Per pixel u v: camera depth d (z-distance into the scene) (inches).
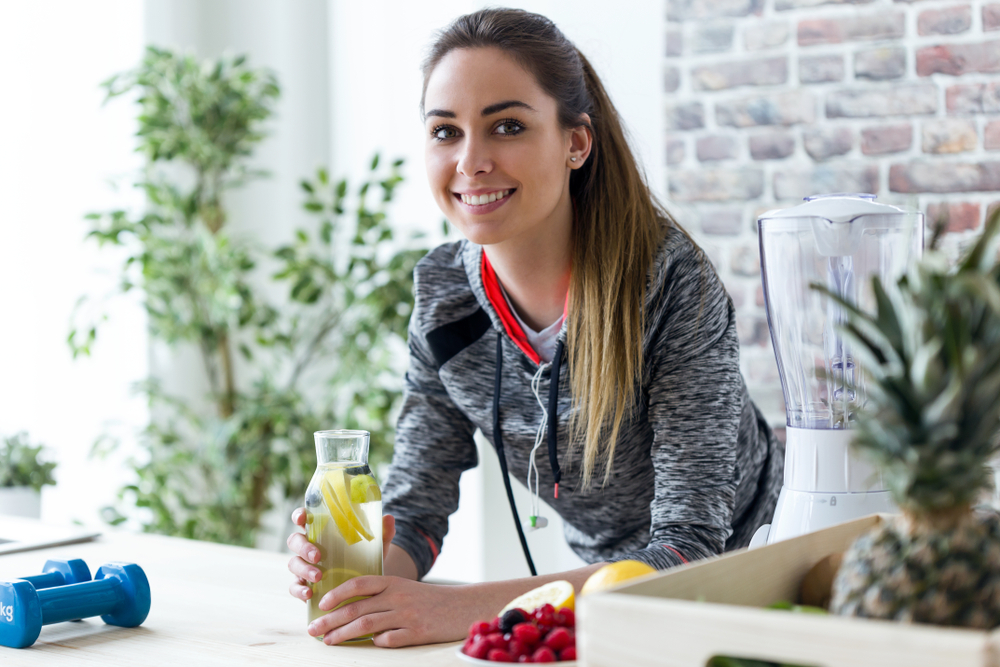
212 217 124.0
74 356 108.2
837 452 39.6
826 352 43.2
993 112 89.6
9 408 112.8
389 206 134.7
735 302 98.2
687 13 99.4
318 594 39.6
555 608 34.0
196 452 125.4
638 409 50.6
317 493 39.9
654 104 101.5
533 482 55.6
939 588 23.3
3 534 62.1
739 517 58.6
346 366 118.3
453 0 128.4
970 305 22.6
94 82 123.6
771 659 23.4
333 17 139.6
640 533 57.4
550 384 51.2
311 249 140.1
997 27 89.4
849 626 21.0
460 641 39.1
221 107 119.5
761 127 97.2
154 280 117.8
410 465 55.5
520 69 45.8
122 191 126.9
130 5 129.3
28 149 115.6
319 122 140.8
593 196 50.4
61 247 119.3
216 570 52.0
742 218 98.0
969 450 23.0
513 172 45.8
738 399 48.7
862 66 93.7
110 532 62.9
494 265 51.9
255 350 140.6
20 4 114.6
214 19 145.0
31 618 38.7
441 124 46.8
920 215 41.6
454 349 54.0
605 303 48.4
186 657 37.1
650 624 23.4
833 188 95.0
